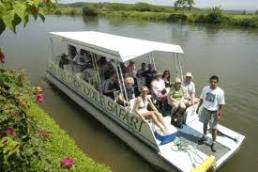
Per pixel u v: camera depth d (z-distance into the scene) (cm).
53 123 971
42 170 476
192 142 945
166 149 902
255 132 1211
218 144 946
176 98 1044
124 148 1032
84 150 1033
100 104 1177
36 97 600
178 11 10056
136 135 974
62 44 2731
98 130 1162
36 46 2733
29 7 299
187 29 5409
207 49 3128
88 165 723
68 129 1176
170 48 1083
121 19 7750
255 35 4553
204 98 927
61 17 7650
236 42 3706
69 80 1438
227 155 894
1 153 407
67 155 747
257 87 1808
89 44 1170
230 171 938
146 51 1013
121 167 941
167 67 2114
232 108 1459
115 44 1124
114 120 1095
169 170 866
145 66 1248
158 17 7994
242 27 6159
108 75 1221
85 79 1300
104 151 1023
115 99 1071
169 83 1196
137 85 1177
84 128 1180
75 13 8981
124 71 1200
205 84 1847
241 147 1083
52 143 786
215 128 917
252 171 941
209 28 5762
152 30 4941
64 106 1385
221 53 2892
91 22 6209
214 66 2323
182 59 2555
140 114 929
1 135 417
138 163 952
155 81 1109
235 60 2559
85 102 1307
